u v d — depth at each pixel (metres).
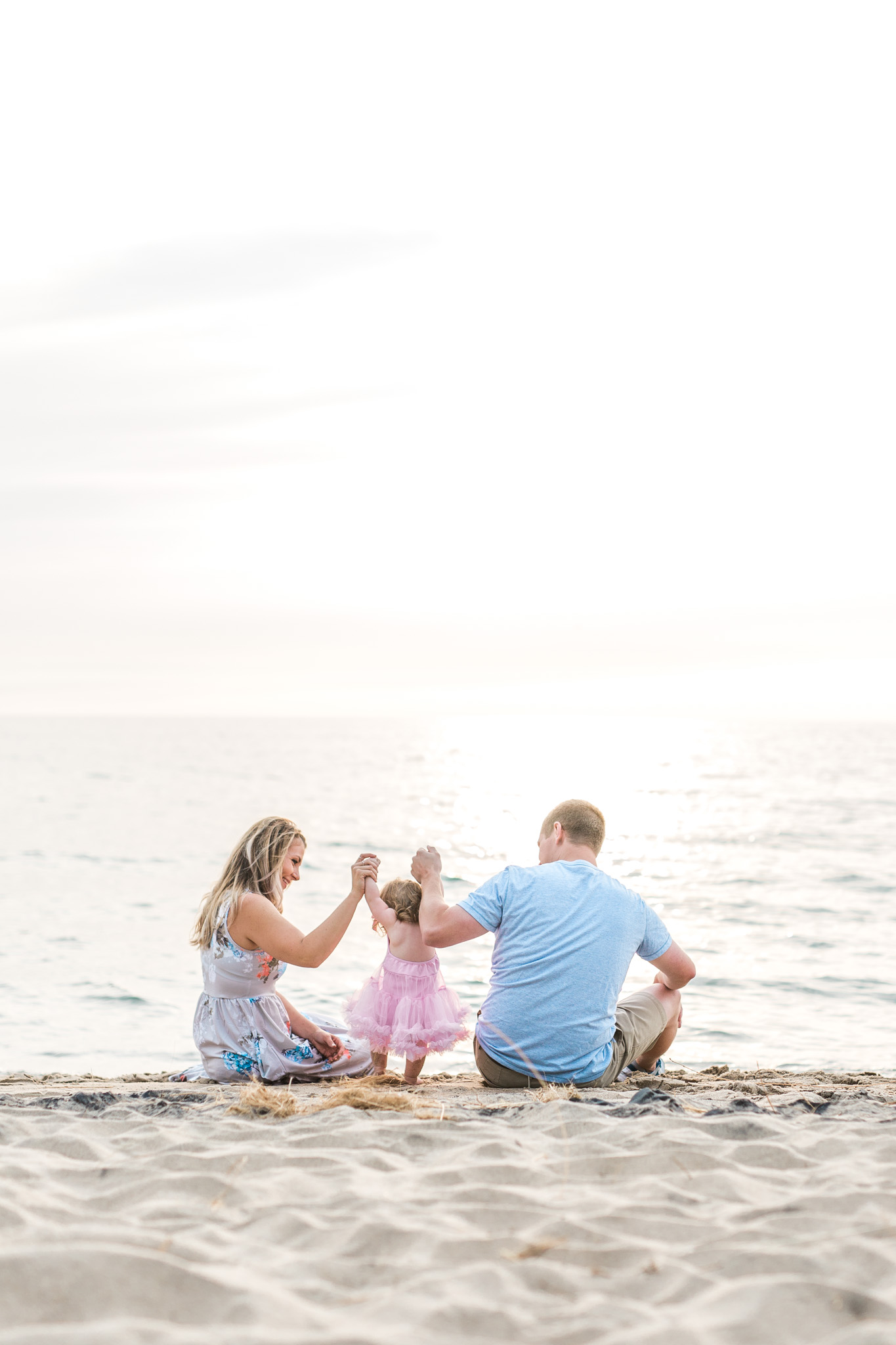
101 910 16.67
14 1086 5.07
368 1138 3.13
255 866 4.81
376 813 39.97
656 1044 4.95
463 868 23.95
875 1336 1.78
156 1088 4.45
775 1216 2.42
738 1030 9.30
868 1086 5.16
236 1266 2.10
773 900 17.91
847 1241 2.20
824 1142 3.10
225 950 4.76
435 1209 2.46
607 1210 2.45
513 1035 4.34
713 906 17.17
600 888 4.43
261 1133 3.25
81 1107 3.75
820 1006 10.23
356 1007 4.68
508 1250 2.21
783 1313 1.88
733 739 163.12
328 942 4.64
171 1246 2.17
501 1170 2.77
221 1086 4.50
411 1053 4.51
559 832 4.73
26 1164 2.81
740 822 35.59
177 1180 2.63
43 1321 1.81
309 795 48.97
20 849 25.73
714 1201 2.57
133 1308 1.87
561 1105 3.53
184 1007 10.25
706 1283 2.03
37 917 15.80
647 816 37.78
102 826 32.41
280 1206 2.49
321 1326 1.83
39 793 48.06
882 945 13.62
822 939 14.10
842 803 44.25
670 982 4.69
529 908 4.38
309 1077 4.76
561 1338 1.81
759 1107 3.69
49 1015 9.86
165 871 21.80
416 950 4.64
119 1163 2.85
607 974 4.35
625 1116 3.43
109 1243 2.18
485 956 12.35
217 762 82.88
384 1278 2.07
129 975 11.70
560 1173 2.77
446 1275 2.06
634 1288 2.04
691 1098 4.10
